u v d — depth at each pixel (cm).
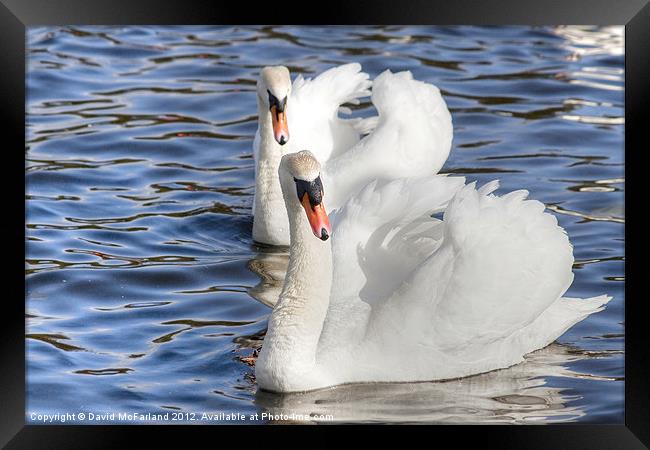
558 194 1816
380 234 1367
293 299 1272
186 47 2436
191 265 1594
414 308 1277
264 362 1269
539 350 1366
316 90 1884
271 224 1688
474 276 1278
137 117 2114
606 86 2278
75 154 1961
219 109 2167
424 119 1792
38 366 1294
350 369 1287
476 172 1897
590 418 1201
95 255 1605
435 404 1237
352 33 2531
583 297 1486
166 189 1855
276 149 1717
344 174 1742
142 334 1384
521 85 2278
